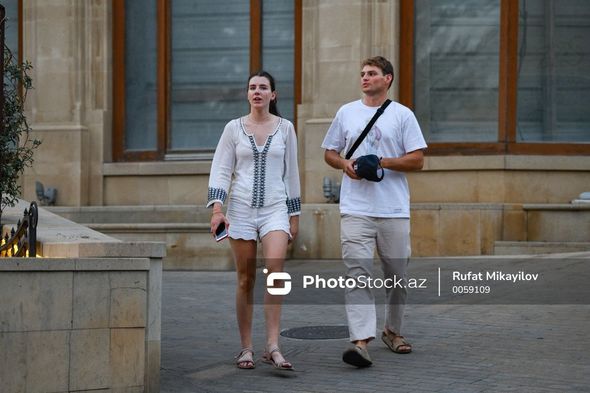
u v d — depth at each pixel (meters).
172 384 7.25
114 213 16.73
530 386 6.92
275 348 7.64
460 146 16.09
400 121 7.94
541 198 15.69
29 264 6.36
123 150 17.53
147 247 6.81
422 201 15.96
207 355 8.33
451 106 16.25
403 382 7.15
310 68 16.53
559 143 16.02
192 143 17.42
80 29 17.19
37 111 17.23
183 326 9.84
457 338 8.73
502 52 16.06
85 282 6.57
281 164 7.86
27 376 6.38
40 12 17.23
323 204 15.68
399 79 16.25
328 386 7.11
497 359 7.84
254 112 7.86
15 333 6.34
